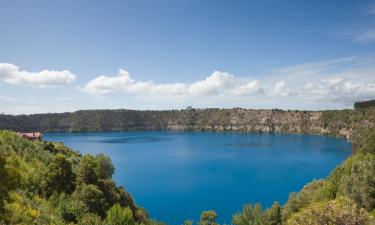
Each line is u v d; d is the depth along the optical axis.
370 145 110.50
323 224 30.11
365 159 82.62
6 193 23.48
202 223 80.62
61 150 96.69
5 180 22.64
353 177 69.50
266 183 156.88
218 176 174.38
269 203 123.56
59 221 44.59
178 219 105.81
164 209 116.94
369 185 66.81
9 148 66.19
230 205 121.19
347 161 85.88
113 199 67.06
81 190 58.22
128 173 185.00
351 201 32.34
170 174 180.75
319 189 76.94
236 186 151.38
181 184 156.62
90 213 52.91
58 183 59.03
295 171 185.38
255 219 79.00
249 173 181.00
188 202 125.75
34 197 50.53
